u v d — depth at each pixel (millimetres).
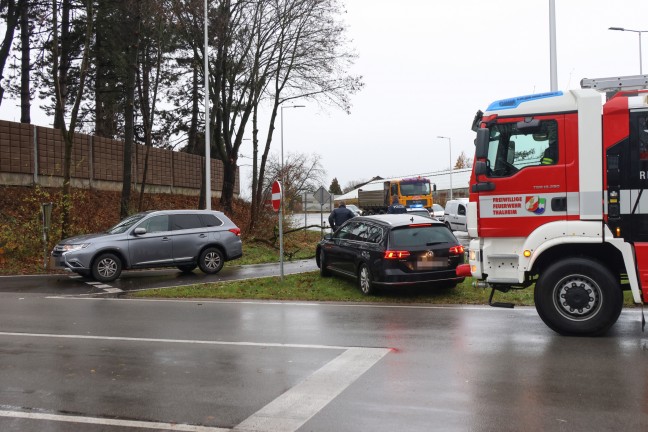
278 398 5559
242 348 7648
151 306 11406
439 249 11438
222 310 10852
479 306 10859
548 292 8031
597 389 5660
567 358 6844
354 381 6070
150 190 31375
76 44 28172
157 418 5078
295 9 26422
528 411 5082
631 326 8641
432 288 12156
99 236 15328
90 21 19906
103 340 8219
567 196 8023
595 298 7875
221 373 6449
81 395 5738
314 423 4891
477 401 5371
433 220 11922
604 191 7832
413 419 4938
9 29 24953
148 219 15867
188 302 11938
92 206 25094
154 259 15648
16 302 12000
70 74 30094
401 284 11242
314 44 26812
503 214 8359
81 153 26250
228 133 28484
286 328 9008
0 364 6930
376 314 10156
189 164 35500
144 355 7312
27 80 27250
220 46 26422
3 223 20078
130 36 26062
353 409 5215
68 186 19625
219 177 39250
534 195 8188
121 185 28969
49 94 30219
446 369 6477
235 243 16891
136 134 39594
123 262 15320
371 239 12047
